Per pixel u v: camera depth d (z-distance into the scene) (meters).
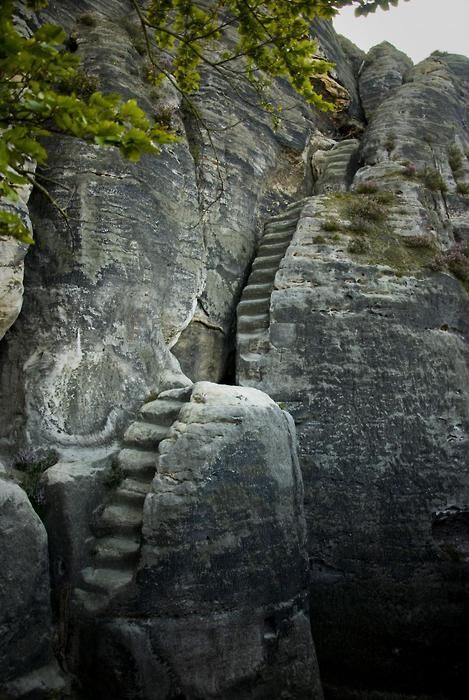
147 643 4.70
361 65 16.72
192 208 7.90
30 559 4.76
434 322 7.82
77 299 6.28
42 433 5.65
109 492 5.53
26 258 6.45
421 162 11.51
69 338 6.14
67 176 6.67
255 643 5.07
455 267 8.32
